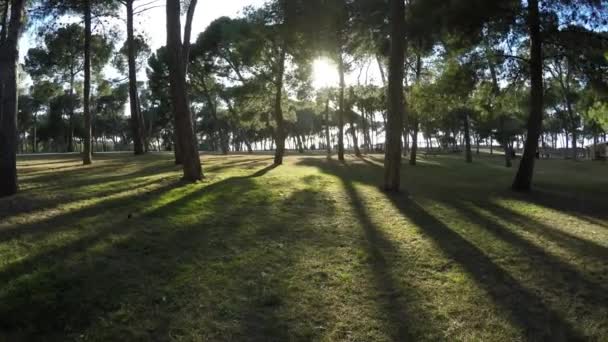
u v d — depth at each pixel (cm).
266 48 2209
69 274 495
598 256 685
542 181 1828
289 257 615
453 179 1761
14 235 599
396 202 1085
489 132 4344
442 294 521
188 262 566
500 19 1364
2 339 381
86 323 414
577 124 5669
